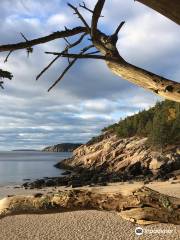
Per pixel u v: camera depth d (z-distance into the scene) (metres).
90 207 4.21
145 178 62.84
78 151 119.06
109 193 4.14
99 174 77.50
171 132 78.38
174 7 2.78
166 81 3.16
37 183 58.72
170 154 72.31
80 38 3.70
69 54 3.37
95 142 114.50
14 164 149.75
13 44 3.50
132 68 3.28
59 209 4.22
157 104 104.88
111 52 3.41
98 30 3.57
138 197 4.02
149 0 2.83
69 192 4.22
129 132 100.44
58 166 127.00
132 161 78.69
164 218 3.95
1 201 4.40
